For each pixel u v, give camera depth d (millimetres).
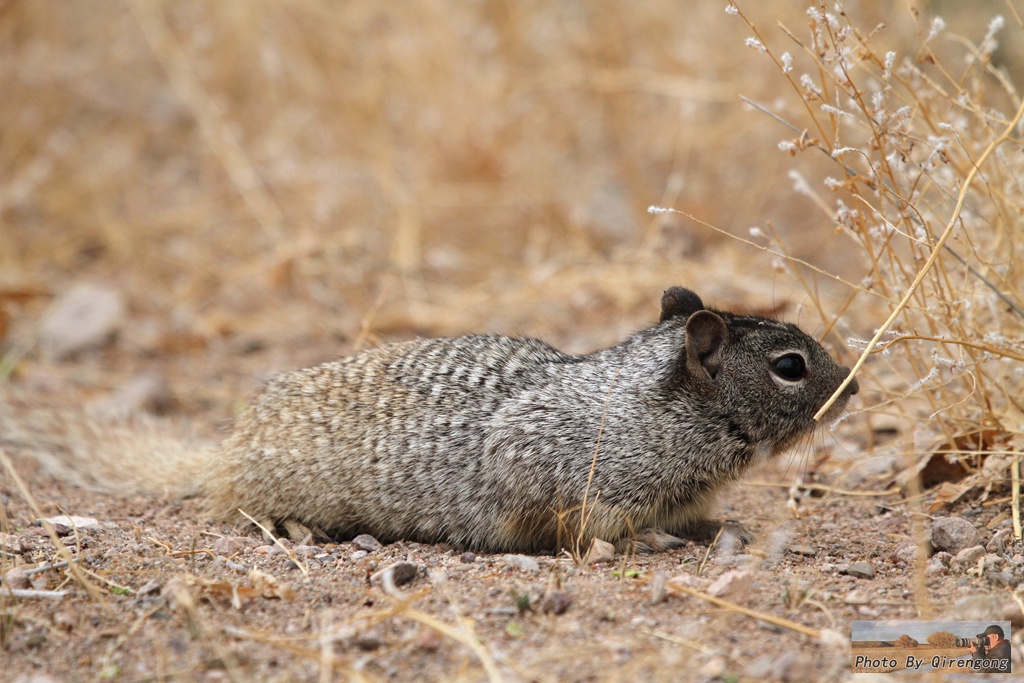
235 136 22547
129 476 12180
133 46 24938
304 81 22203
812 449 12398
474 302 18359
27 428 13375
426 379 10484
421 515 10273
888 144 10695
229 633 7664
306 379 10938
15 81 23359
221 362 17391
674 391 10039
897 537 9875
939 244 9094
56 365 17219
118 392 15734
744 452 10211
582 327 17328
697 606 7980
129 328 18594
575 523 9961
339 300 19047
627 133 20359
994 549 9219
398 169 21297
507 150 20672
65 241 21297
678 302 10656
